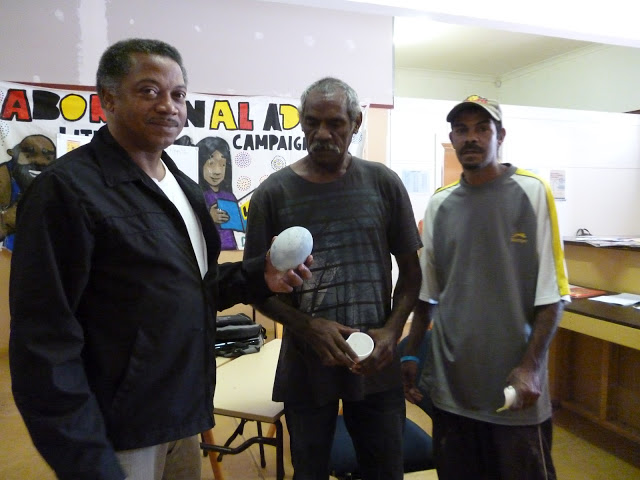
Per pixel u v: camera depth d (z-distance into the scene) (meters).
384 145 3.93
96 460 0.80
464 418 1.35
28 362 0.78
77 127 3.38
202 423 0.99
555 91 6.18
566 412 2.73
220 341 2.08
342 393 1.18
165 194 0.96
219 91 3.58
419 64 6.30
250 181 3.69
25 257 0.79
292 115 3.74
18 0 3.21
